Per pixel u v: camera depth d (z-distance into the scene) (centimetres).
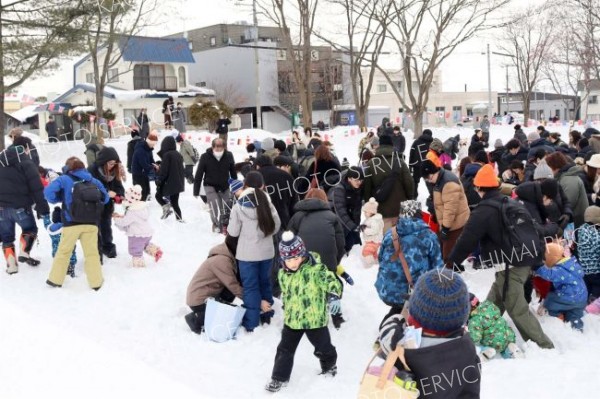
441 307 312
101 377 466
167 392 448
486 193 612
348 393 526
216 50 5075
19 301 740
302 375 563
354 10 3072
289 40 3189
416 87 6359
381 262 601
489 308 592
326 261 647
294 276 538
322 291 539
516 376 537
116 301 755
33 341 531
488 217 602
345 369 576
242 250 662
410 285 576
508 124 4247
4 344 521
